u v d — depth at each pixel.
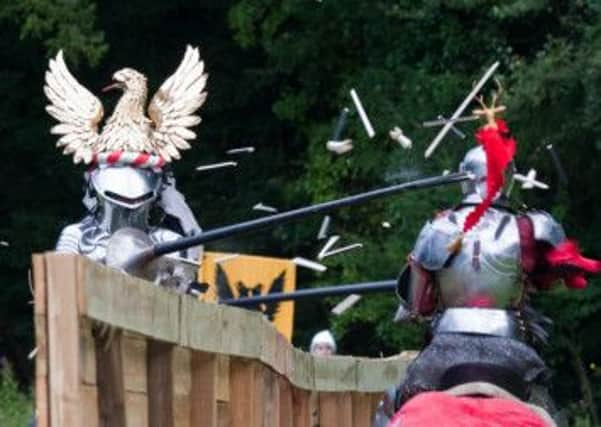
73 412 20.75
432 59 69.81
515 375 23.56
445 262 24.89
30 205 75.56
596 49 61.91
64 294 20.80
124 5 75.44
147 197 34.50
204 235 31.05
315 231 71.69
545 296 66.19
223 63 75.94
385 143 69.81
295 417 34.88
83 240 34.38
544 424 21.84
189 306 25.50
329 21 71.94
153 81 76.19
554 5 66.62
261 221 30.83
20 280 74.38
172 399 24.89
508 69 67.44
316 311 71.75
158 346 24.77
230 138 75.94
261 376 30.14
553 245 25.09
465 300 24.89
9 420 52.88
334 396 37.53
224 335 27.31
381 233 70.56
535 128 63.19
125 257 31.30
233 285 45.56
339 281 70.31
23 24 71.62
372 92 69.56
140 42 76.19
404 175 62.59
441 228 25.03
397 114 67.94
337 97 72.75
